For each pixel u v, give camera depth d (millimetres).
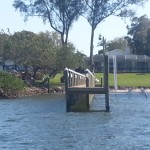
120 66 130750
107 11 97312
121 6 98062
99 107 45188
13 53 77312
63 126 30469
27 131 28297
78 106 43719
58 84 78438
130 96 62250
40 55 75625
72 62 77250
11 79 61812
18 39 81188
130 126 30344
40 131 28281
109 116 36250
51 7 93062
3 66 90000
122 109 42969
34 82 75562
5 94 59812
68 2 92375
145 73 118938
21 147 23078
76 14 93250
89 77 49438
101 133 27406
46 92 71000
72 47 81000
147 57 134500
